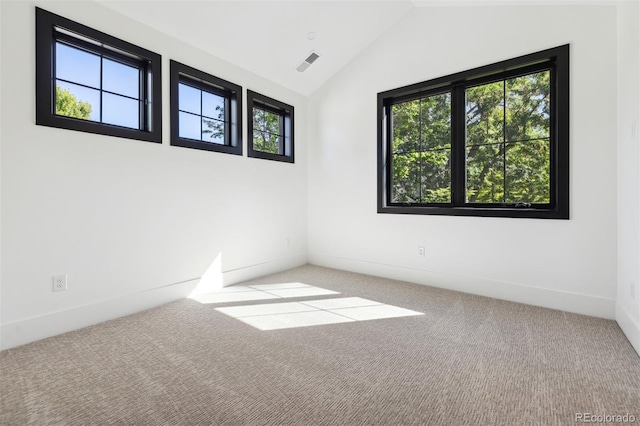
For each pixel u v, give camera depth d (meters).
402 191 3.68
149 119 2.72
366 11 3.28
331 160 4.20
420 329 2.30
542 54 2.69
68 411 1.40
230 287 3.35
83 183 2.31
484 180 3.10
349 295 3.08
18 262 2.03
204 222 3.17
